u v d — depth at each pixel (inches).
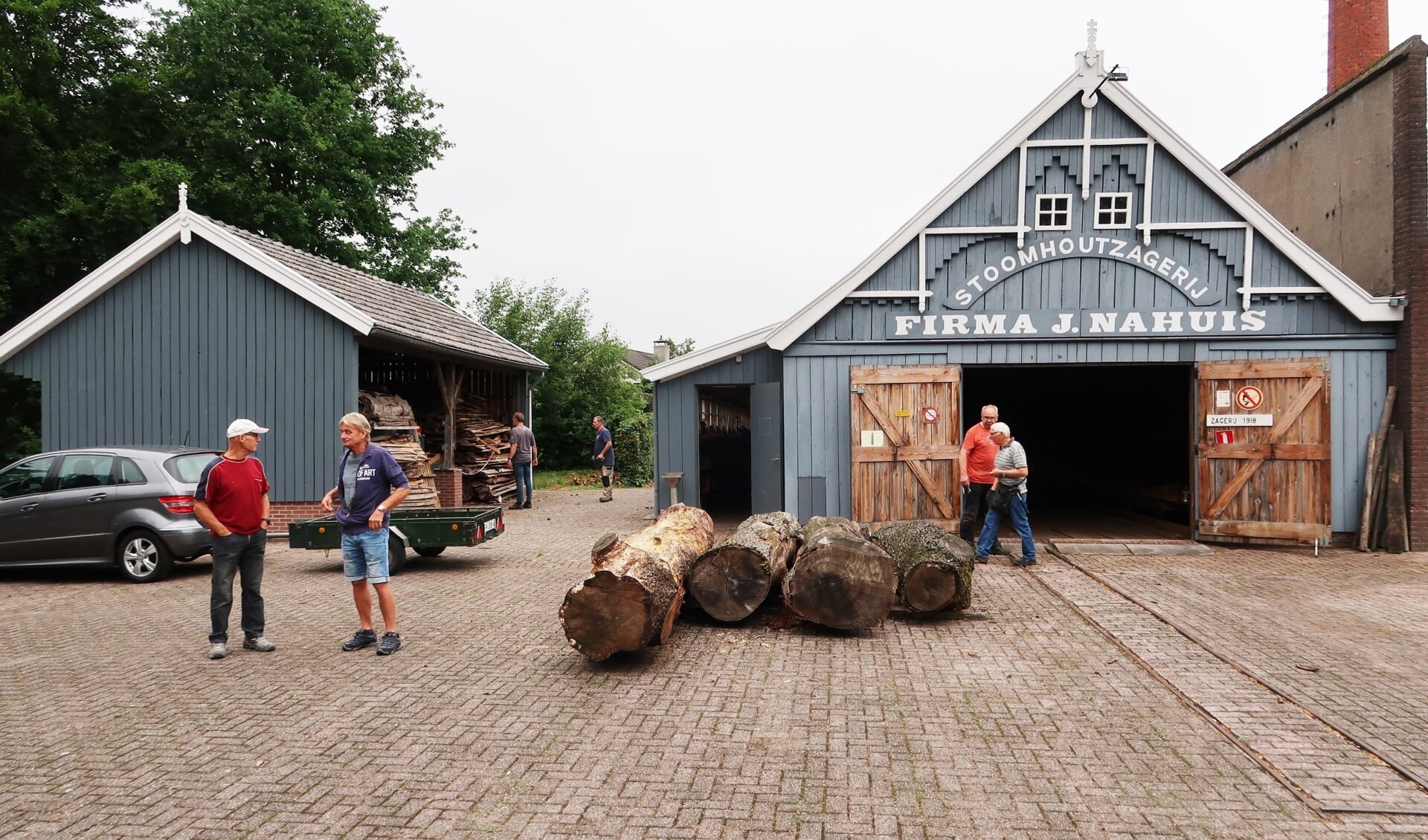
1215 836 134.5
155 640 262.2
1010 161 434.0
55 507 365.4
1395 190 418.9
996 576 352.8
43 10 733.3
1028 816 140.7
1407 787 152.0
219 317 494.3
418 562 407.5
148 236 487.8
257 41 956.6
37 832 137.3
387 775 158.7
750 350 526.3
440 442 649.6
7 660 239.5
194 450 392.8
